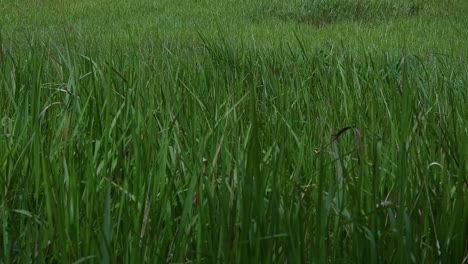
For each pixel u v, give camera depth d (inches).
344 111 148.9
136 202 93.8
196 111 126.4
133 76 163.2
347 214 96.3
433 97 155.6
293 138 121.8
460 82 186.9
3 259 88.6
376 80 161.6
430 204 96.0
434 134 116.9
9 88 142.3
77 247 88.7
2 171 106.0
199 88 161.6
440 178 106.9
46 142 115.6
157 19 507.2
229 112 116.0
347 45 349.7
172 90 142.6
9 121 124.8
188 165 104.5
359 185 94.0
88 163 99.1
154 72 173.6
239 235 88.0
